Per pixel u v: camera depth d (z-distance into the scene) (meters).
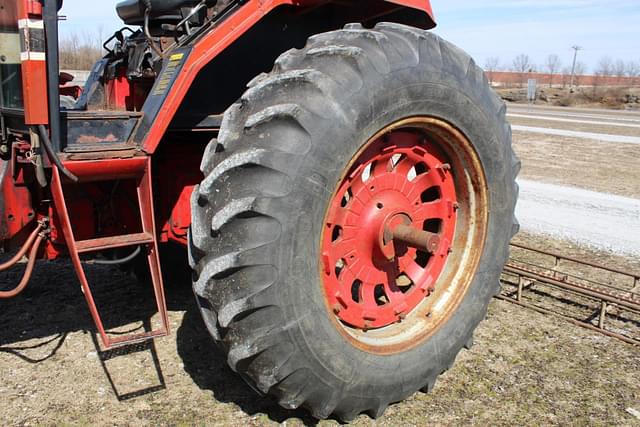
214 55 2.49
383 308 2.81
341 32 2.53
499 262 3.12
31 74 2.19
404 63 2.47
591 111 26.31
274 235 2.18
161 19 3.20
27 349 3.26
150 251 2.48
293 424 2.64
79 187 2.82
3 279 4.25
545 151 11.48
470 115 2.77
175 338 3.41
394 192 2.77
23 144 2.60
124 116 2.51
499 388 2.95
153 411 2.71
